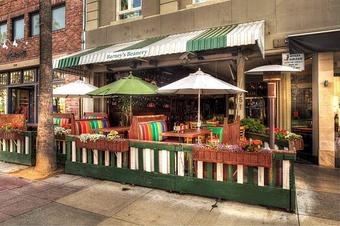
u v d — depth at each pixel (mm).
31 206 4430
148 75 10594
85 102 11492
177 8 9391
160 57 9305
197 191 4809
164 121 7691
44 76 6504
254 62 9336
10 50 13914
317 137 7305
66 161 6371
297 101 8516
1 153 7641
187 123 9148
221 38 6812
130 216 4047
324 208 4309
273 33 7723
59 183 5656
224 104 11367
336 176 6152
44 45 6484
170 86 5980
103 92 6859
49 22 6539
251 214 4090
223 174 4672
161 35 9617
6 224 3766
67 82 11828
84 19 11336
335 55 7410
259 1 7949
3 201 4648
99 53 8945
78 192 5094
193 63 9227
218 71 10961
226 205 4430
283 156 4195
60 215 4082
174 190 5016
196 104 11719
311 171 6582
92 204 4512
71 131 6816
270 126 5230
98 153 5945
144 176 5336
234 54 8086
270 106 5230
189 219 3936
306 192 5062
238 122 6121
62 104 12047
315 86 7363
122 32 10469
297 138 6125
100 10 11211
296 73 8531
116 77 11305
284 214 4090
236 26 7840
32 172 6426
